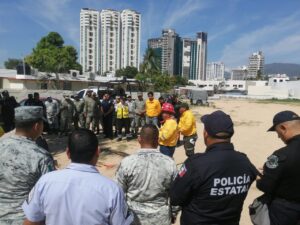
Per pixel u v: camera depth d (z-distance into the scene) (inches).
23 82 1690.5
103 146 474.0
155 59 2544.3
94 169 87.4
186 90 2551.7
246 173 103.4
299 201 108.9
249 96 3577.8
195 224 101.0
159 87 2423.7
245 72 6678.2
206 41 6373.0
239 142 562.3
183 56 5743.1
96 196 82.4
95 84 1930.4
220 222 100.7
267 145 534.0
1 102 514.6
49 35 2393.0
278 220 109.7
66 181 83.6
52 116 548.7
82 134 88.5
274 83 4222.4
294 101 2736.2
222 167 99.2
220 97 3358.8
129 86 1051.3
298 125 113.2
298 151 107.6
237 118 1061.1
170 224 129.0
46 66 2064.5
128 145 483.8
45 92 1113.4
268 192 110.9
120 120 517.0
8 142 108.3
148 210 125.3
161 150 293.9
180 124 342.0
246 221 223.6
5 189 104.2
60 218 82.0
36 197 84.6
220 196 99.3
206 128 105.7
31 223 85.0
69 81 1824.6
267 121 960.9
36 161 106.6
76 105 557.6
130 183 126.4
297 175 106.6
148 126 132.9
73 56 2458.2
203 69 6456.7
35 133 114.9
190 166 100.8
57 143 486.3
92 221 81.7
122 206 85.4
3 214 102.9
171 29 5191.9
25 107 113.2
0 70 1812.3
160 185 126.1
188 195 101.9
